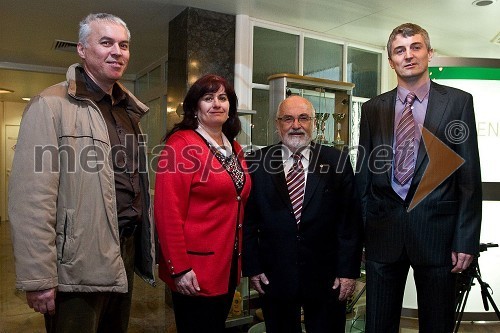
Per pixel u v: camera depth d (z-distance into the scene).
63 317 1.41
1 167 8.79
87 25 1.49
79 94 1.46
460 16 3.64
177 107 3.62
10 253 5.47
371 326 1.76
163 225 1.60
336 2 3.33
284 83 3.32
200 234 1.65
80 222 1.39
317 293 1.79
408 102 1.70
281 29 3.85
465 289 2.31
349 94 3.78
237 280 1.79
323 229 1.81
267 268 1.84
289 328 1.87
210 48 3.54
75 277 1.38
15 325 2.99
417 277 1.72
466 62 2.98
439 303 1.66
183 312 1.68
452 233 1.65
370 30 4.04
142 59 5.34
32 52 4.87
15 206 1.31
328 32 4.11
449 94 1.67
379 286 1.74
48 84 6.59
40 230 1.30
